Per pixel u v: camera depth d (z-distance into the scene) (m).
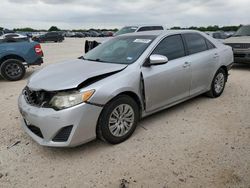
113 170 3.13
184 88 4.76
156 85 4.12
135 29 12.64
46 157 3.45
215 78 5.59
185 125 4.34
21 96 3.90
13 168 3.21
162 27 13.27
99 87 3.39
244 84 7.13
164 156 3.40
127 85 3.65
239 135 3.94
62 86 3.30
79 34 60.28
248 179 2.89
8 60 8.28
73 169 3.17
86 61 4.44
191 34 5.10
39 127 3.32
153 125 4.35
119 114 3.67
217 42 5.77
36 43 8.80
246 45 8.97
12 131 4.25
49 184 2.91
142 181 2.91
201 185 2.81
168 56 4.45
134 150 3.57
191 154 3.43
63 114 3.19
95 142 3.81
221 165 3.16
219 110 5.02
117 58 4.27
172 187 2.79
